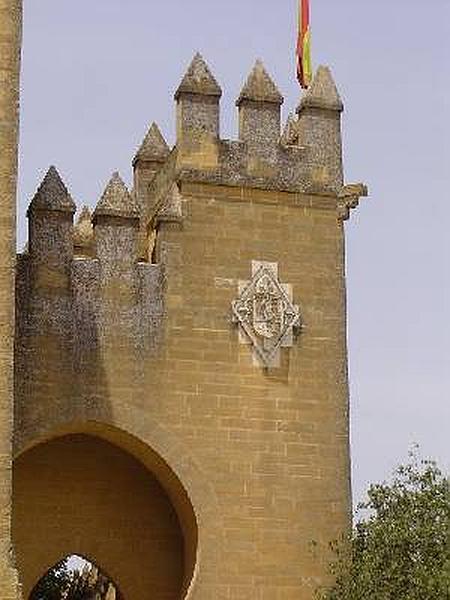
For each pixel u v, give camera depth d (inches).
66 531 1434.5
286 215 1424.7
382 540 1266.0
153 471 1409.9
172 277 1379.2
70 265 1355.8
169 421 1346.0
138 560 1444.4
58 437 1429.6
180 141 1417.3
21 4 1247.5
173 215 1393.9
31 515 1428.4
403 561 1250.0
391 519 1279.5
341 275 1427.2
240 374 1374.3
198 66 1440.7
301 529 1353.3
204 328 1375.5
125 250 1375.5
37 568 1419.8
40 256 1349.7
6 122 1214.9
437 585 1202.0
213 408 1359.5
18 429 1304.1
